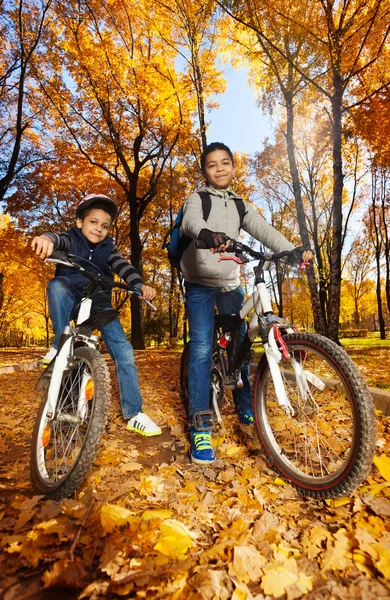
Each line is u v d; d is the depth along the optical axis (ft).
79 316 7.23
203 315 8.22
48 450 6.95
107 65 44.91
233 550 4.34
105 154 55.21
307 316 125.70
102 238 8.93
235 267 8.37
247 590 3.75
